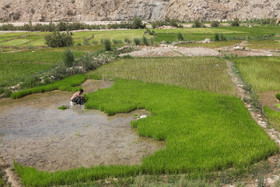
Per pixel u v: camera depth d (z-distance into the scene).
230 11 186.75
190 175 7.21
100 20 186.12
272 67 23.55
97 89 18.03
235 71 21.81
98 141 9.95
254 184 6.98
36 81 19.64
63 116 12.91
